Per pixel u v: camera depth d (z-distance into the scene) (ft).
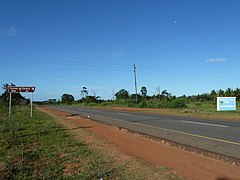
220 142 40.47
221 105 135.74
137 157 32.14
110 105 263.08
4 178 24.88
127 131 56.90
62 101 494.18
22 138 47.06
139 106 214.28
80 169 27.89
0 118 76.33
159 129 58.54
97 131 57.82
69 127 66.28
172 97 311.88
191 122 73.31
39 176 25.48
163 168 27.12
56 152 35.73
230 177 23.85
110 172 26.32
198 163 28.73
